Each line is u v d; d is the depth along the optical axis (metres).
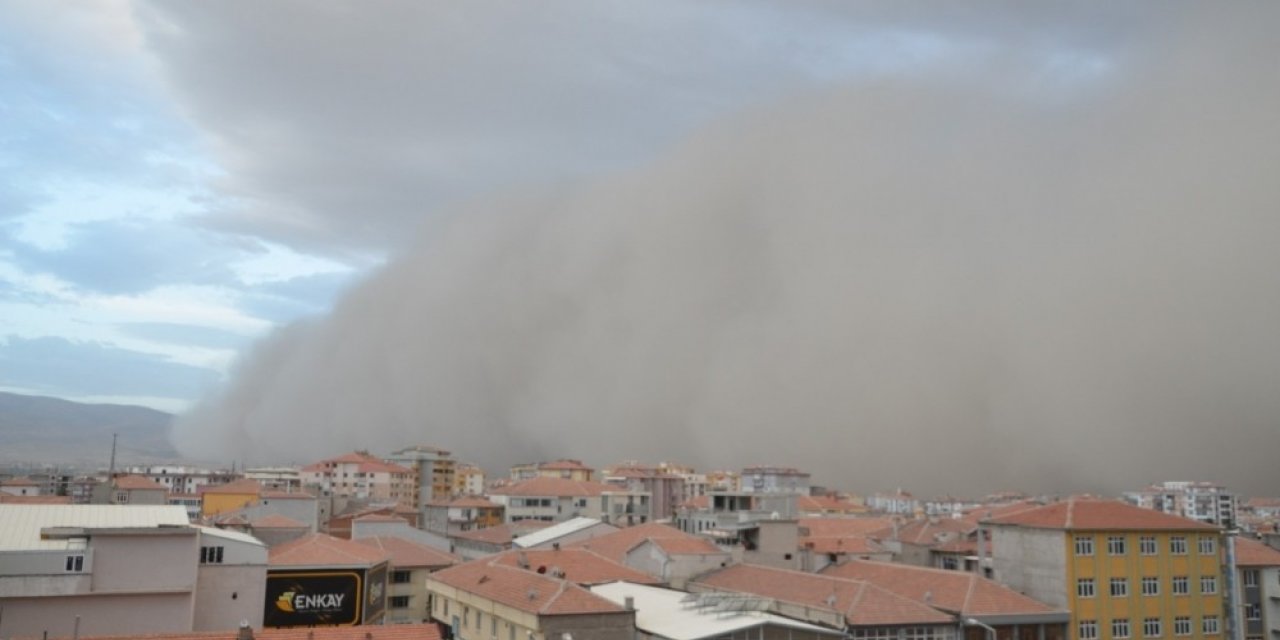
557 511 160.00
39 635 56.38
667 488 183.62
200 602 66.81
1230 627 85.75
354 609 77.94
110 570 59.50
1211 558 86.56
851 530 125.06
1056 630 78.38
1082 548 81.88
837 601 71.88
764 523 99.81
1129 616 81.94
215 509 154.00
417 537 115.94
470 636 71.06
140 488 139.12
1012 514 88.81
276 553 79.62
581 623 59.44
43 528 60.03
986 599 76.25
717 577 86.50
